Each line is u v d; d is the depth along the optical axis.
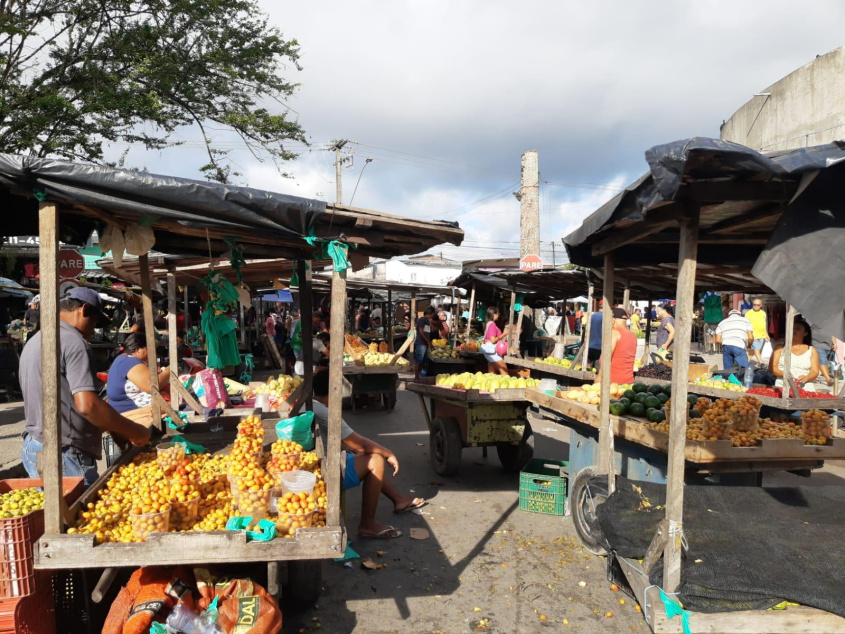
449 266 34.31
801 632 2.98
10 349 13.04
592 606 4.17
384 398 11.98
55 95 11.00
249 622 3.09
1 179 2.69
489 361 11.34
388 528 5.38
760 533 3.63
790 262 2.49
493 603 4.19
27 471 3.88
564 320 15.86
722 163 2.54
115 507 3.10
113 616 3.02
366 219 3.25
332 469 3.10
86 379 3.52
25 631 2.83
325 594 4.29
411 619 3.97
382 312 25.39
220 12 13.20
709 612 2.99
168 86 12.62
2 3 10.97
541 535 5.40
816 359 8.27
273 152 14.69
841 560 3.30
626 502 4.00
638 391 5.86
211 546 2.85
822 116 14.32
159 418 4.94
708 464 4.33
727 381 9.02
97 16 12.32
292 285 7.25
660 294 10.38
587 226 4.06
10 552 2.82
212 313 4.58
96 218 3.63
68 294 3.83
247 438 3.77
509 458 7.39
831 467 8.07
